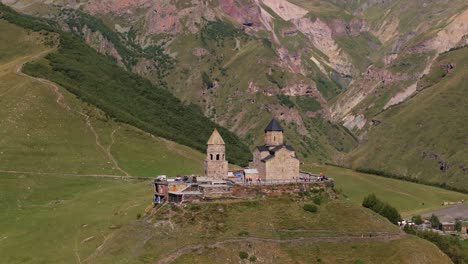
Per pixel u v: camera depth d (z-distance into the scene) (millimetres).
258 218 176875
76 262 162625
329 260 164000
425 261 167125
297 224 176875
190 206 178375
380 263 163625
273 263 161500
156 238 168250
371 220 182875
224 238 167250
